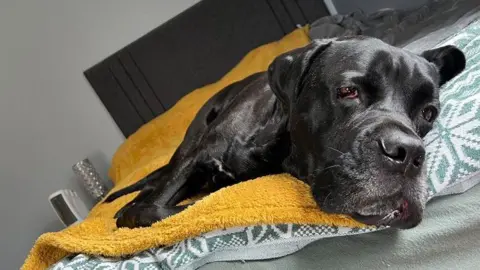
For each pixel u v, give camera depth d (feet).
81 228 2.95
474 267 1.98
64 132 7.29
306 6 7.30
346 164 1.98
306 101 2.34
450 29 4.02
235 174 2.86
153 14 7.36
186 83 7.39
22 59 7.20
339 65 2.27
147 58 7.33
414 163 1.84
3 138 7.10
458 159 2.02
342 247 2.11
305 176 2.33
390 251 2.05
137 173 4.83
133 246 2.26
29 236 7.12
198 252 2.18
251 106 2.89
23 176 7.13
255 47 7.35
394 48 2.33
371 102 2.20
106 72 7.31
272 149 2.67
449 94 2.45
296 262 2.18
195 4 7.31
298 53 2.51
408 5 6.47
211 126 3.07
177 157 3.72
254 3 7.29
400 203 1.86
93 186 6.72
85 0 7.31
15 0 7.20
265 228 2.12
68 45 7.30
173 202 2.98
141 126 7.17
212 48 7.36
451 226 2.01
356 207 1.92
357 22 6.26
